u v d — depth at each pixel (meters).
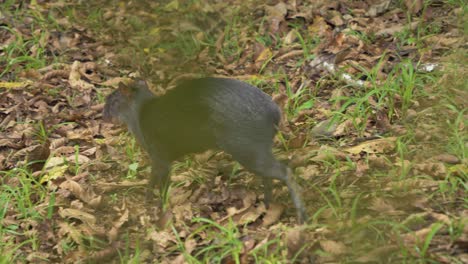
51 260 6.86
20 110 9.66
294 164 7.57
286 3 11.35
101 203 7.57
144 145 7.30
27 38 11.38
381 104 8.53
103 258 6.73
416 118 8.19
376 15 10.83
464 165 7.05
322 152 7.63
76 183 7.77
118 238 6.99
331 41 10.05
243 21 11.11
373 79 8.90
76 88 10.10
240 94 6.73
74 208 7.55
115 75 10.39
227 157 7.98
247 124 6.66
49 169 8.29
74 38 11.31
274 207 6.91
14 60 10.55
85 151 8.62
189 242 6.56
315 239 6.34
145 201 7.53
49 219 7.34
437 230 6.15
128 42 11.02
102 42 11.17
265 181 6.98
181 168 7.96
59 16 11.99
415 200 6.63
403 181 6.92
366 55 9.73
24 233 7.22
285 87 9.34
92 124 9.28
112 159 8.41
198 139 6.92
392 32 10.20
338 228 6.43
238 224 6.85
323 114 8.55
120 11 11.77
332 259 6.11
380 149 7.68
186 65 10.26
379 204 6.68
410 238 6.04
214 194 7.39
